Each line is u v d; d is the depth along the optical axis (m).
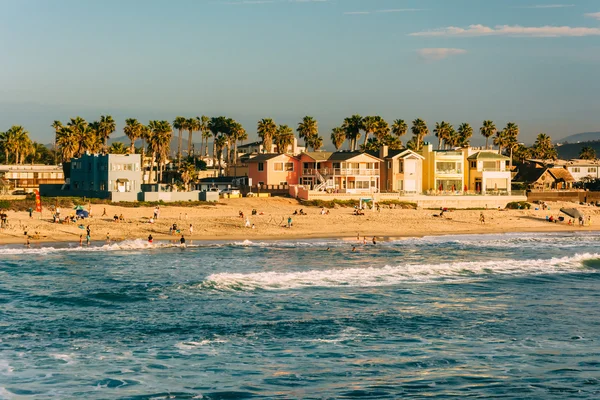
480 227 106.62
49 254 72.50
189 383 34.41
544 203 132.00
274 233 93.25
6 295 52.06
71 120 146.50
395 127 178.88
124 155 116.38
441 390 33.75
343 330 43.97
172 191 115.56
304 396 32.97
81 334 42.31
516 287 58.69
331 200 121.38
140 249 77.75
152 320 45.69
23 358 37.66
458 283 59.97
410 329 44.41
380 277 61.69
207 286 56.06
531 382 34.78
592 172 183.00
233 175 168.88
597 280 62.28
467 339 42.31
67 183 131.12
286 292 54.78
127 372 35.75
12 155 182.25
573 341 42.03
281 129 178.00
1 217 88.88
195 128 189.75
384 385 34.38
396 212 114.50
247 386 34.09
